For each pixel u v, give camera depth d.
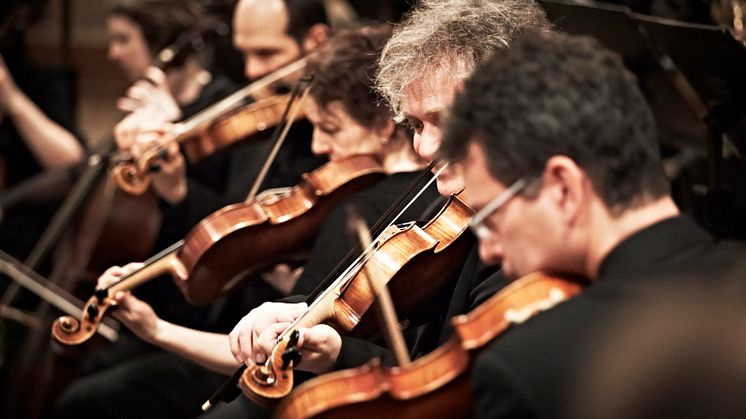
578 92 3.66
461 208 5.61
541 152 3.64
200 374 8.34
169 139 8.33
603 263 3.67
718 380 3.11
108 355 9.04
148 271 6.52
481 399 3.52
